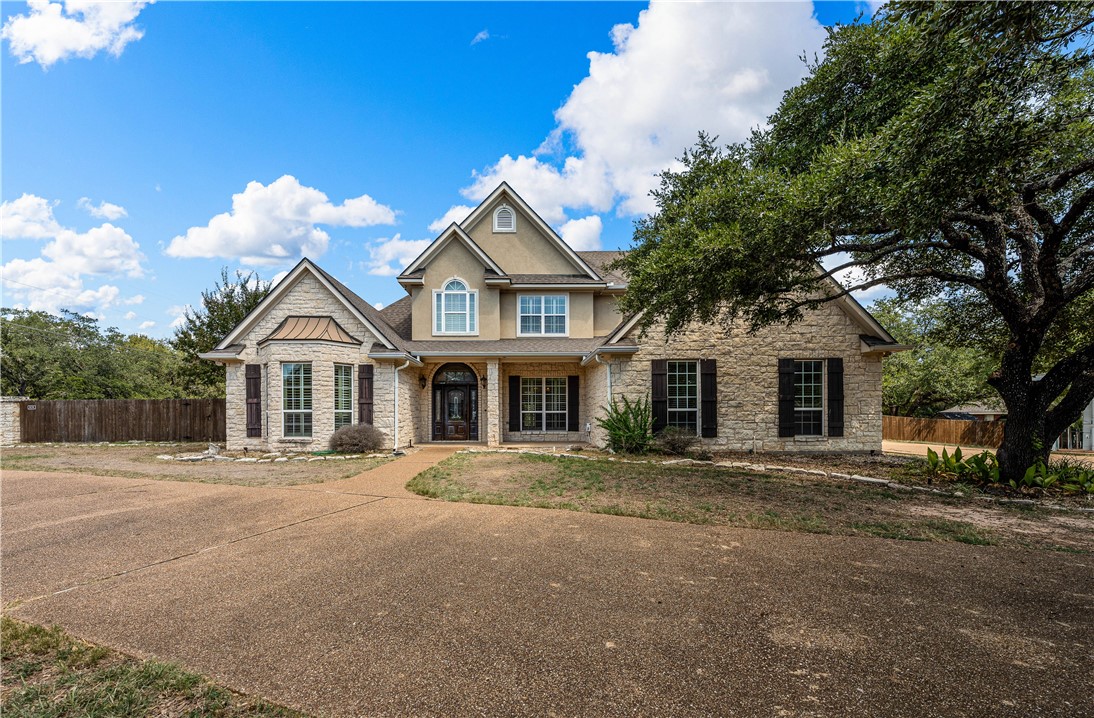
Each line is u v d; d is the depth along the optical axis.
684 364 14.42
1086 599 4.34
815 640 3.56
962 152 5.89
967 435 19.27
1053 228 8.45
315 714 2.73
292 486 9.27
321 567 5.00
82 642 3.52
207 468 11.48
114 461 12.75
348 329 15.42
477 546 5.70
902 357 27.20
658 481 9.52
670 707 2.79
